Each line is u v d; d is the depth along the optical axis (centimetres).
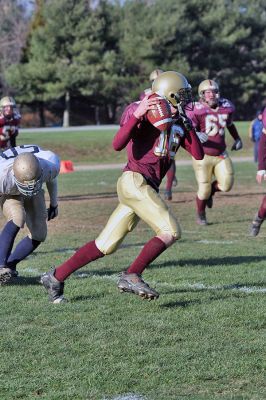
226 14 15388
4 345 1260
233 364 1148
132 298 1595
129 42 14338
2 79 15725
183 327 1362
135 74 14988
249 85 15925
